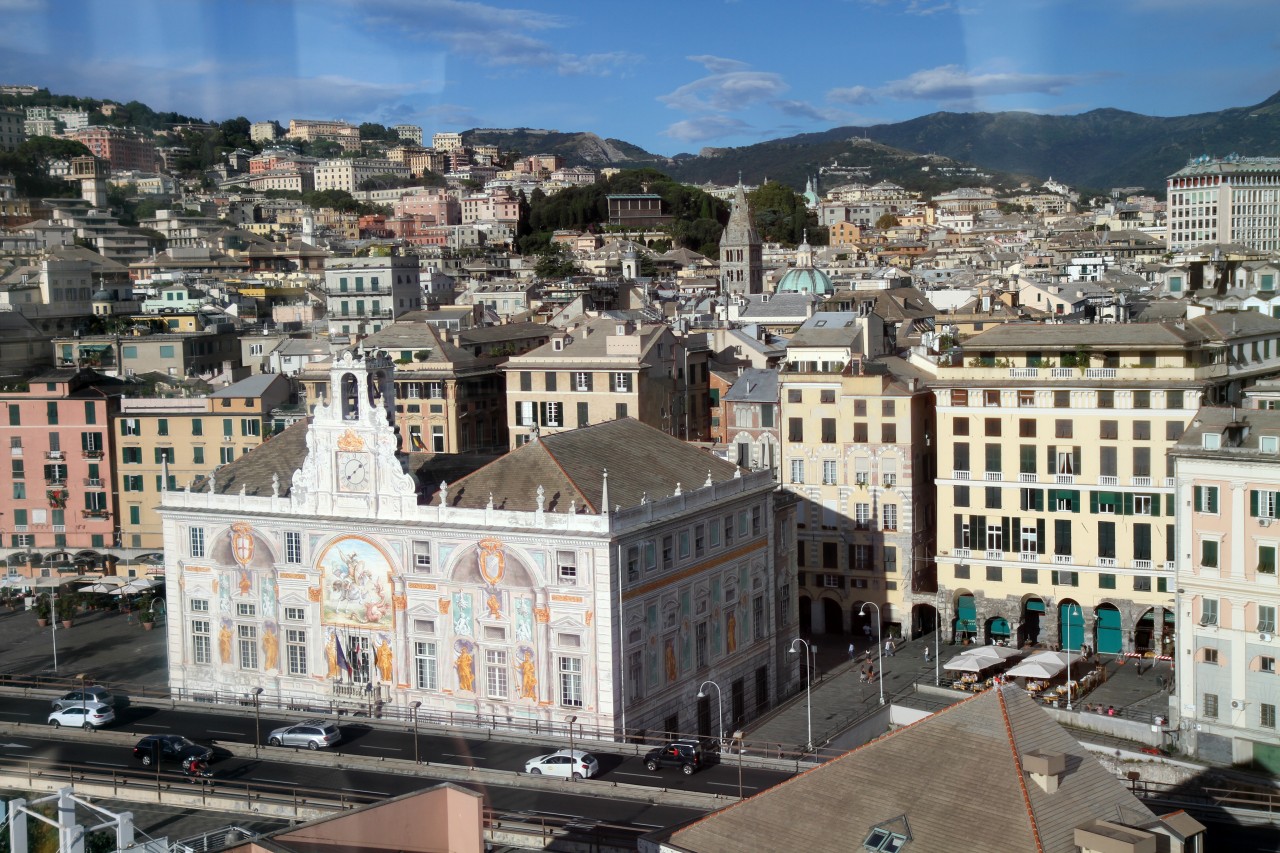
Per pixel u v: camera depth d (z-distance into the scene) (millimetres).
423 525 123750
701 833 72438
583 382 183250
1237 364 160750
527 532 118812
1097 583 150625
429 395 194500
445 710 124812
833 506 165000
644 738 115562
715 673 131625
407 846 73875
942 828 68250
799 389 165500
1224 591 116188
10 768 110375
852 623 165750
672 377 190250
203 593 136000
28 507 192875
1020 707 74062
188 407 188500
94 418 190750
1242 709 115562
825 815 71250
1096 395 148625
